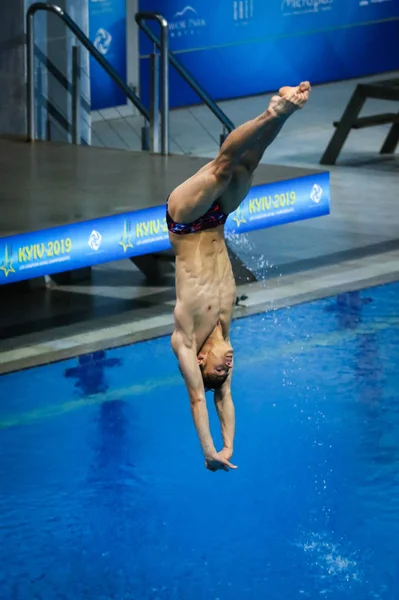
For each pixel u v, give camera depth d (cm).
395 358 1616
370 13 3762
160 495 1266
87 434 1398
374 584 1101
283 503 1251
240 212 1756
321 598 1078
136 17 2038
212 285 848
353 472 1317
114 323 1719
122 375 1552
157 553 1152
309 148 2847
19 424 1419
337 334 1692
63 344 1634
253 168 832
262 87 3522
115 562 1138
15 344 1633
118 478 1300
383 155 2791
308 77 3641
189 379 856
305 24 3584
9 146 2145
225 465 870
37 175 1917
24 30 2147
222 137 2002
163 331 1684
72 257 1606
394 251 2058
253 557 1146
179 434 1403
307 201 1856
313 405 1480
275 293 1839
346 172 2606
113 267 2012
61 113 2216
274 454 1356
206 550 1158
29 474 1305
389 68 3875
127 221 1661
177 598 1076
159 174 1933
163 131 2092
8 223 1594
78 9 2183
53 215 1644
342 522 1214
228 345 865
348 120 2647
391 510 1238
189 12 3284
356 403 1486
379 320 1744
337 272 1942
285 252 2058
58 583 1099
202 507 1241
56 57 2186
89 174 1930
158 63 2073
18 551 1155
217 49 3375
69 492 1270
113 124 3144
